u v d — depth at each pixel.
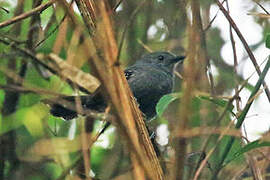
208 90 7.59
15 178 9.85
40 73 8.89
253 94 6.34
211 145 7.68
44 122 9.52
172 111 9.62
